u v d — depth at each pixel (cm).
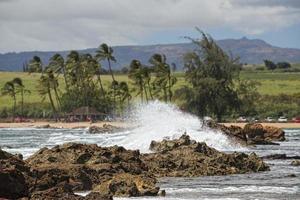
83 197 3888
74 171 4750
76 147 5828
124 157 5700
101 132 16338
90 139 12462
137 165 5616
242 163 6109
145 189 4406
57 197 3959
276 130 11862
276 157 7556
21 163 4672
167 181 5294
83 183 4672
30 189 4241
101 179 4872
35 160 5572
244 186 4925
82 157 5525
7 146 10312
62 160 5575
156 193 4391
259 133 11588
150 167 5816
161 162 5922
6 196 4028
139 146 8588
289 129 18562
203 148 6431
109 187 4391
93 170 5016
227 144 9231
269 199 4178
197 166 5872
